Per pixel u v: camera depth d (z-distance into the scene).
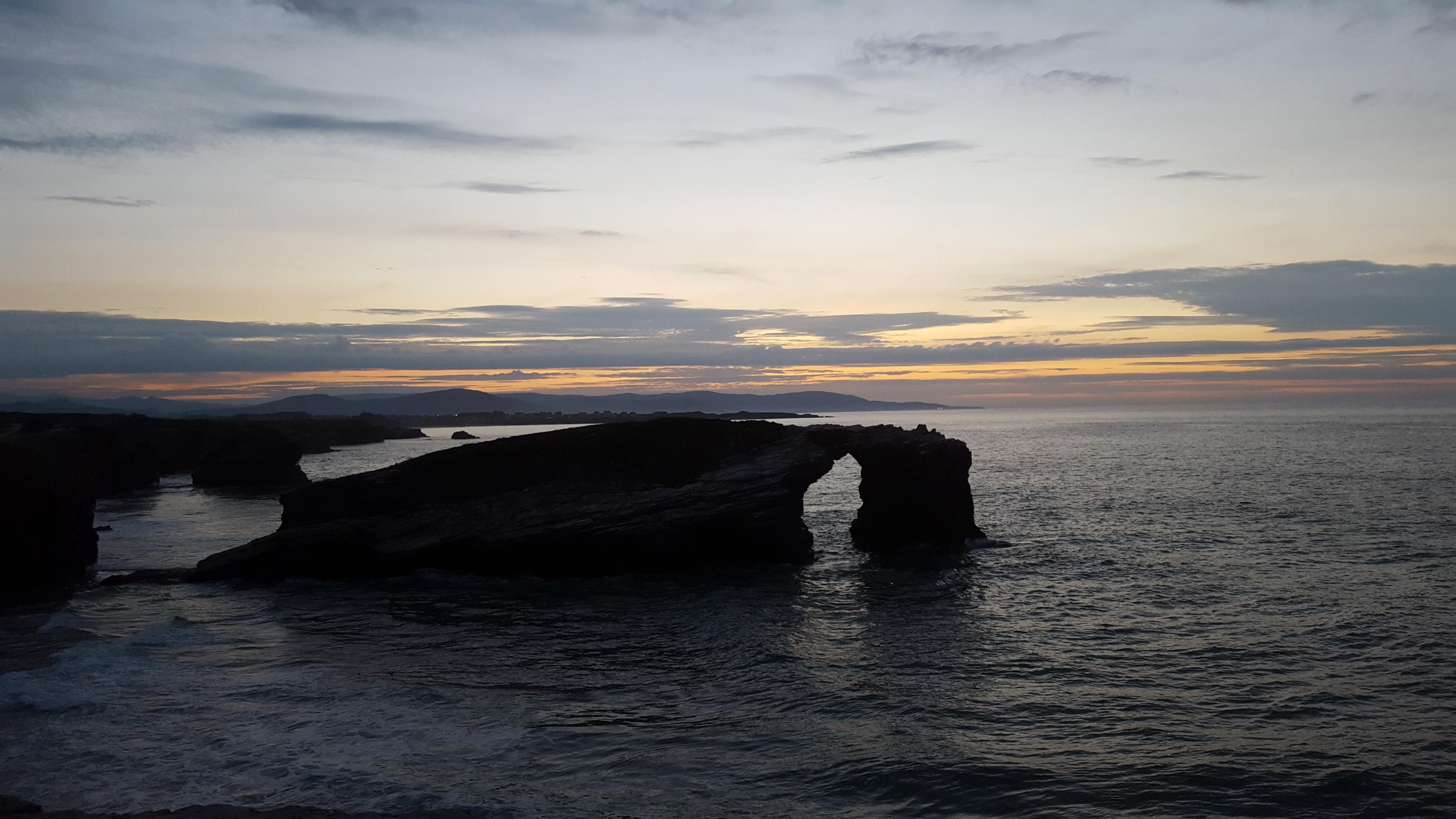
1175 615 25.30
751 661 21.19
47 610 27.33
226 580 31.95
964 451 38.66
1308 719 16.91
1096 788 13.85
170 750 15.24
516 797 13.35
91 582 32.28
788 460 35.53
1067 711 17.42
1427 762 14.78
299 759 14.83
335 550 32.31
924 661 21.05
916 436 39.66
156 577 32.34
